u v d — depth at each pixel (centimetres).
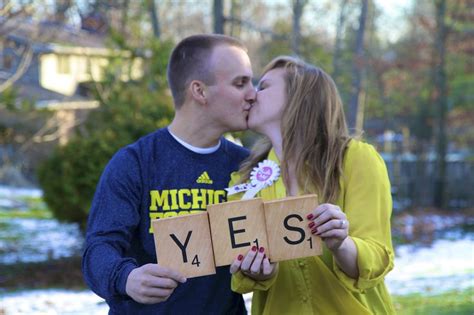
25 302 905
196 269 248
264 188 291
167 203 298
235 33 2538
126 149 302
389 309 288
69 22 1300
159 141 306
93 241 276
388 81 2528
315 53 2153
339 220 242
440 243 1616
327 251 276
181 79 306
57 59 2927
